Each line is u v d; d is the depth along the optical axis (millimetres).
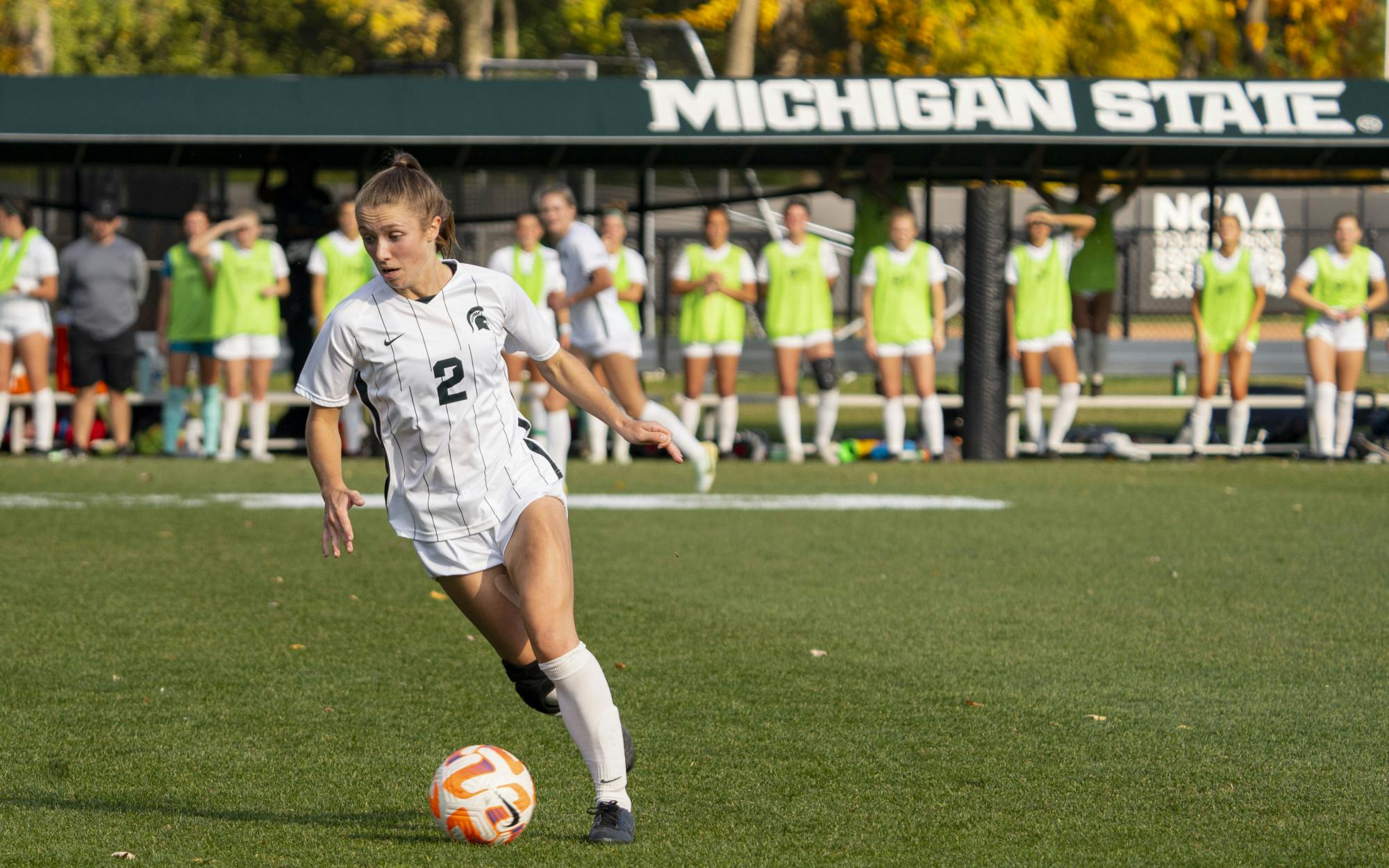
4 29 115438
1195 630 24578
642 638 23797
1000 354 52500
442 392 14031
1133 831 14617
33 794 15750
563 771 16812
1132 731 18422
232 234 57188
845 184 56500
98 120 48062
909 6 104250
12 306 48375
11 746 17547
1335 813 15195
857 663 22125
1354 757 17297
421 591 27797
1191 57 127750
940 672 21578
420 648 23047
